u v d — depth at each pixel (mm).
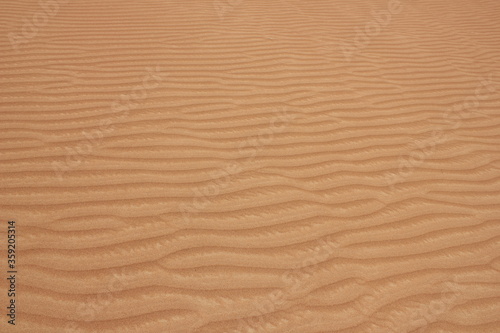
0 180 2824
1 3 6672
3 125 3453
